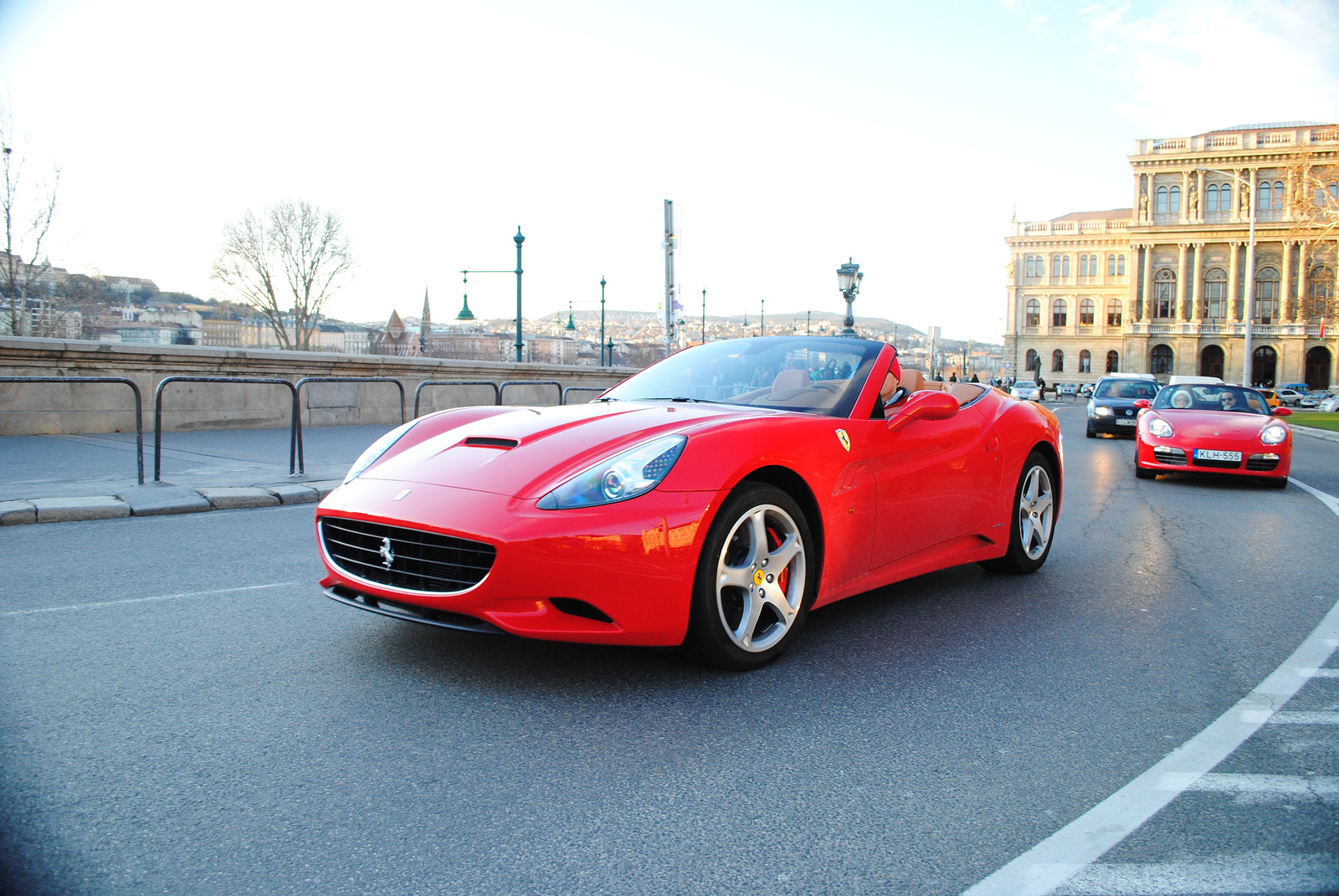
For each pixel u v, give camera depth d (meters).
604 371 18.64
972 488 4.04
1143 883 1.75
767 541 2.99
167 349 11.02
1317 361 71.25
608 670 2.97
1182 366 74.75
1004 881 1.75
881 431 3.52
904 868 1.79
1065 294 84.81
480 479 2.82
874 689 2.86
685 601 2.72
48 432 10.12
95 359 10.43
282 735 2.39
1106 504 7.71
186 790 2.07
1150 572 4.83
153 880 1.68
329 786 2.10
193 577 4.20
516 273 24.69
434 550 2.71
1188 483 9.70
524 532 2.55
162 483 6.78
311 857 1.78
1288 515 7.20
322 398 12.84
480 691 2.75
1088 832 1.95
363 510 2.85
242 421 11.94
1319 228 31.67
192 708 2.58
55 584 4.04
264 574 4.29
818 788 2.15
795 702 2.72
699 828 1.94
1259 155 71.56
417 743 2.36
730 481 2.81
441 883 1.70
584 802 2.05
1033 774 2.25
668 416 3.18
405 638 3.28
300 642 3.22
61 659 3.00
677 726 2.51
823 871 1.77
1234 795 2.15
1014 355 86.75
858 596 4.14
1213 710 2.74
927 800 2.10
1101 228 83.25
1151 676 3.06
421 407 14.23
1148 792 2.16
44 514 5.51
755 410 3.42
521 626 2.55
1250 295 41.31
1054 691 2.88
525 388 15.89
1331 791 2.18
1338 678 3.06
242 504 6.25
